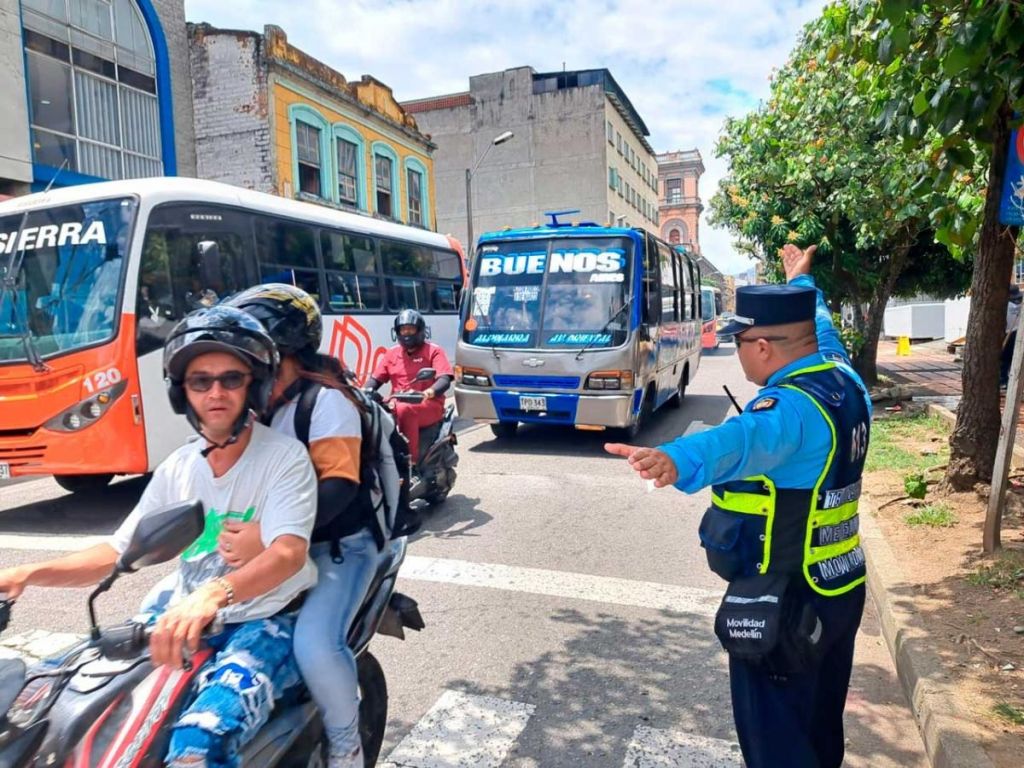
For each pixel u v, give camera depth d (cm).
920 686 363
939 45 479
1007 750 309
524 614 493
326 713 229
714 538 238
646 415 1142
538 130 4616
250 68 1909
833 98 1109
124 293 711
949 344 2406
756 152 1298
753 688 240
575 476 889
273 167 1919
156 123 1753
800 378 239
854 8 540
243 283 883
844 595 237
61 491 855
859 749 348
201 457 232
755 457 216
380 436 266
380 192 2480
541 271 1040
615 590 534
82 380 700
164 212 762
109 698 200
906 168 781
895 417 1129
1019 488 643
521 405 1005
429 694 393
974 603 450
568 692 395
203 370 212
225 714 199
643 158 5969
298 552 216
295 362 248
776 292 242
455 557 605
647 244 1078
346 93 2228
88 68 1565
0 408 716
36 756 189
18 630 468
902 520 614
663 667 421
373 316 1185
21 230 754
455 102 4753
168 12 1845
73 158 1527
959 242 604
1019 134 520
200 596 198
